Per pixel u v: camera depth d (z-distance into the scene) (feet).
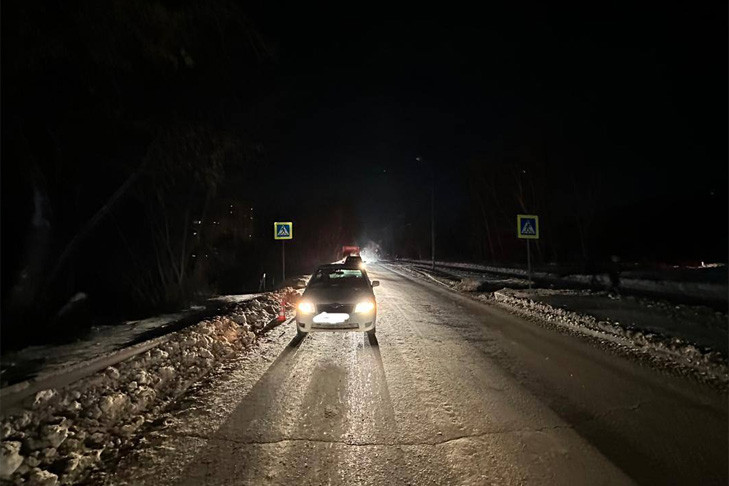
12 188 25.55
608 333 28.53
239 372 20.71
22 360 19.06
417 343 26.86
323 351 24.85
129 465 12.04
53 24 18.71
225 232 55.52
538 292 49.93
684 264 97.50
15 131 22.62
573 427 14.56
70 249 27.48
